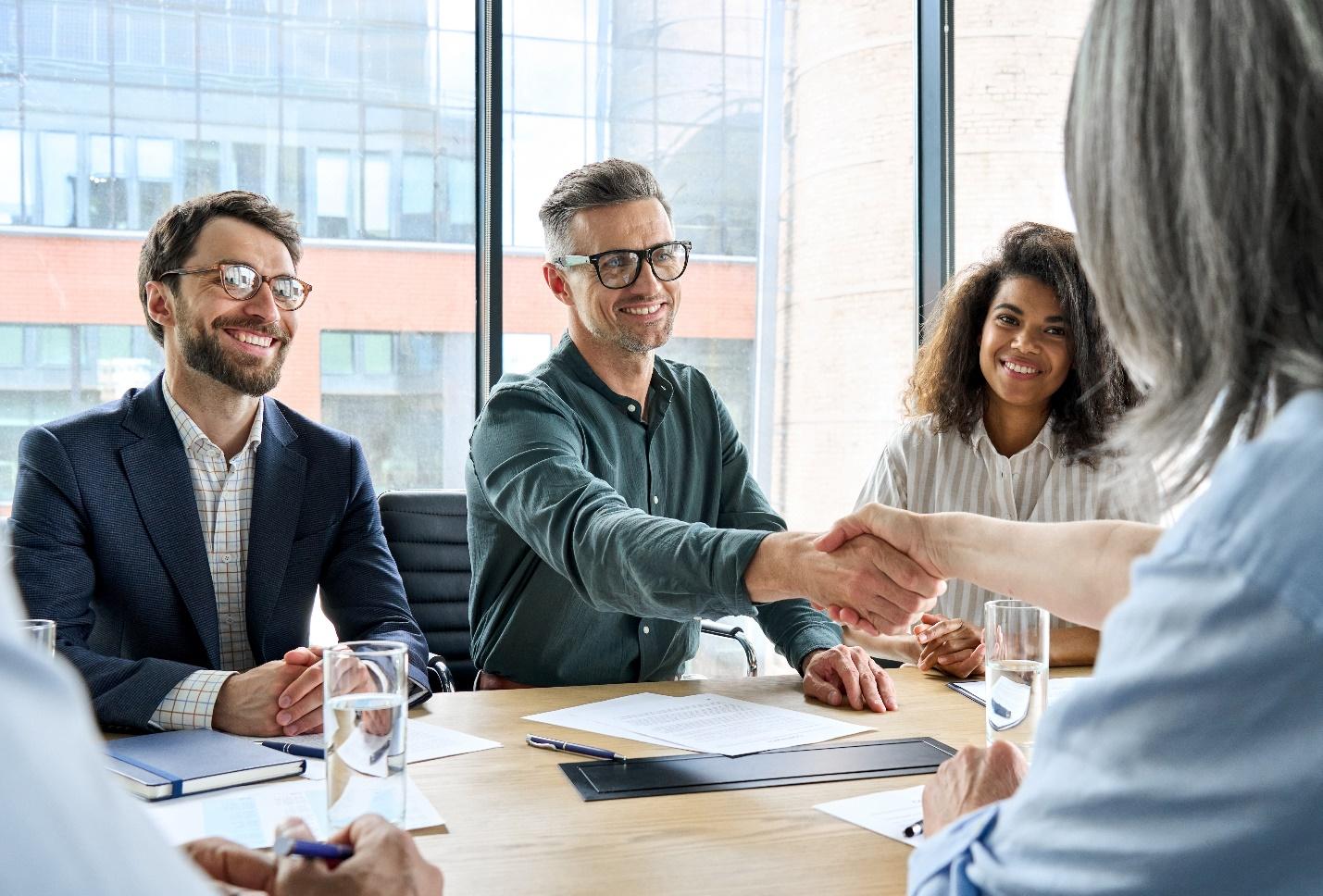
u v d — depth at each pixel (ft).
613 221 6.82
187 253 6.53
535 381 6.79
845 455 12.79
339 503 6.75
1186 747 1.66
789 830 3.72
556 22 11.37
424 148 11.26
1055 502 7.85
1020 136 12.27
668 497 7.24
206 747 4.42
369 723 3.32
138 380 10.75
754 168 12.30
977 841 2.14
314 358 11.11
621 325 6.86
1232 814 1.60
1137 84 2.05
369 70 11.10
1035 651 4.20
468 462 7.04
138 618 6.21
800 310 12.55
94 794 1.07
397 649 3.46
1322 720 1.55
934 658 6.25
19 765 0.99
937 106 12.15
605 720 5.11
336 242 11.13
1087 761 1.83
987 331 7.86
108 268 10.62
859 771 4.35
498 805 3.95
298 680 4.83
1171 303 2.03
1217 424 2.02
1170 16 2.01
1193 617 1.68
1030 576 4.00
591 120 11.58
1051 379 7.66
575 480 5.98
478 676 7.11
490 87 11.10
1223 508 1.72
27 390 10.45
